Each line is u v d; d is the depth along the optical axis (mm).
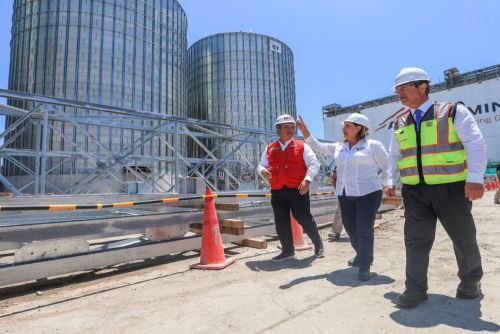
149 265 4176
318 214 7215
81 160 24062
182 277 3543
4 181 6457
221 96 49156
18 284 3395
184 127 11227
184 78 40031
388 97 33500
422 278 2479
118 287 3268
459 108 2365
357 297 2691
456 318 2221
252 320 2311
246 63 50188
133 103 32719
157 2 36375
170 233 4539
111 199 6742
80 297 2998
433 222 2535
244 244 5172
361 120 3445
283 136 4082
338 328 2137
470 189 2244
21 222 3518
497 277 3113
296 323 2232
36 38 31625
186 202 5469
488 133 27375
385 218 8234
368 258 3203
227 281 3311
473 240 2459
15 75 32406
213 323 2285
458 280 3082
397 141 2850
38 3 32125
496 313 2273
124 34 33094
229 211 5062
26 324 2395
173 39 37969
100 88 31281
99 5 32312
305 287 2994
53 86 30453
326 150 3818
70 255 3500
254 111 49000
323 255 4203
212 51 50875
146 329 2229
